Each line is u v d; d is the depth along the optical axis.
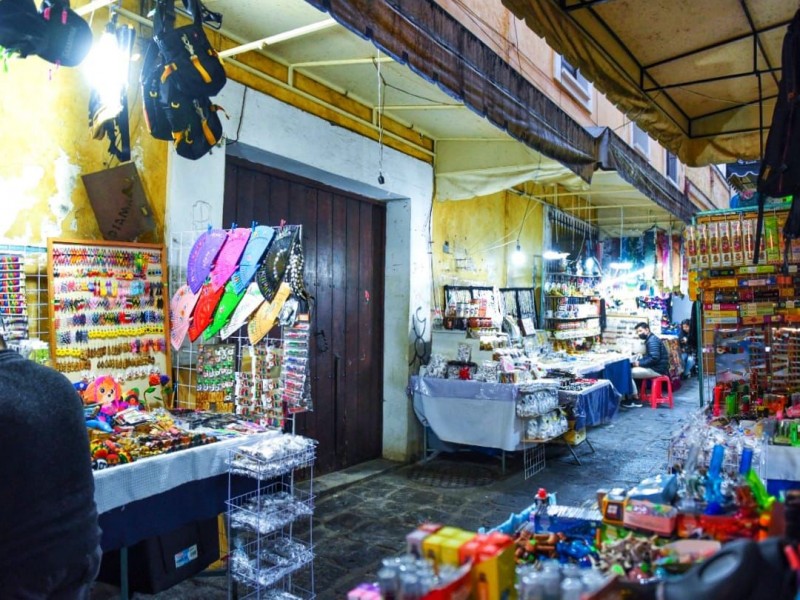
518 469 5.92
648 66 3.73
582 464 6.15
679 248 11.40
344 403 5.81
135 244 3.53
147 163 3.68
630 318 11.39
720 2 2.99
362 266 6.02
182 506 2.90
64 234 3.30
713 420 3.63
